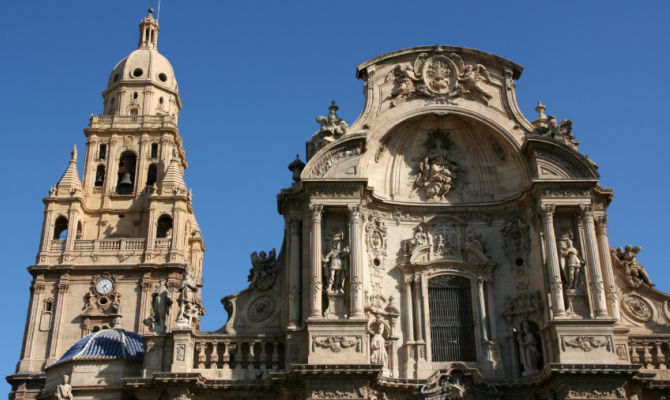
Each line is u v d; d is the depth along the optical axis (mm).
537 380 35562
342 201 37719
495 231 40656
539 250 38312
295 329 35906
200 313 42469
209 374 35688
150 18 93125
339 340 34688
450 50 42062
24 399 63781
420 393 35531
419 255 39781
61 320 67750
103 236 75688
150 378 34094
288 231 38906
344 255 36906
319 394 33406
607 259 38000
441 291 39375
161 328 36375
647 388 35438
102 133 81312
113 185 78688
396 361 37656
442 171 41438
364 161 39656
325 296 36312
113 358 36469
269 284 38781
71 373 36250
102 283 69500
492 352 37812
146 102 84125
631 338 36781
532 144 39031
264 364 36062
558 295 36219
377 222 39875
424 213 40906
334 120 40250
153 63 87250
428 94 41312
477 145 41969
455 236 40438
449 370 35969
